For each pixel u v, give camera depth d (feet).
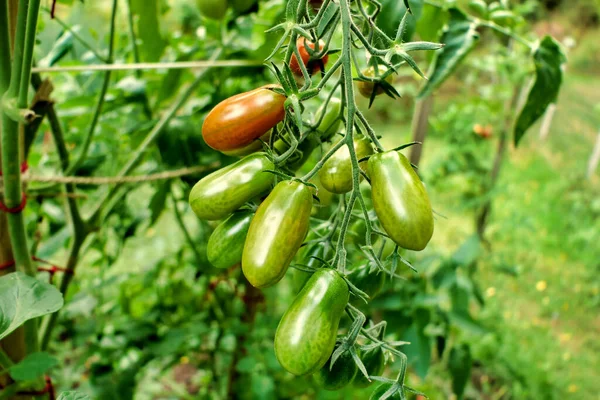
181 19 3.16
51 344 4.22
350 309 1.46
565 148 11.16
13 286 1.66
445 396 4.63
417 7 1.87
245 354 3.41
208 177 1.52
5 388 2.00
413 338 3.03
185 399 4.37
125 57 2.99
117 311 3.88
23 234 1.97
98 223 2.65
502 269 4.77
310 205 1.43
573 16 16.99
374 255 1.45
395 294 3.05
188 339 3.26
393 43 1.39
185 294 3.51
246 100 1.50
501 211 8.31
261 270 1.40
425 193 1.41
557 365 5.32
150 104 3.05
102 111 2.77
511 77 5.38
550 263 7.16
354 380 1.54
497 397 4.87
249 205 1.55
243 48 2.60
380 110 11.52
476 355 5.10
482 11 2.34
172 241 5.14
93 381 2.97
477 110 6.70
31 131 2.18
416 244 1.40
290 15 1.37
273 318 3.43
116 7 2.33
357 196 1.42
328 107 1.67
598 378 5.20
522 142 11.05
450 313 3.34
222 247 1.53
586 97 14.02
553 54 2.16
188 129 2.57
